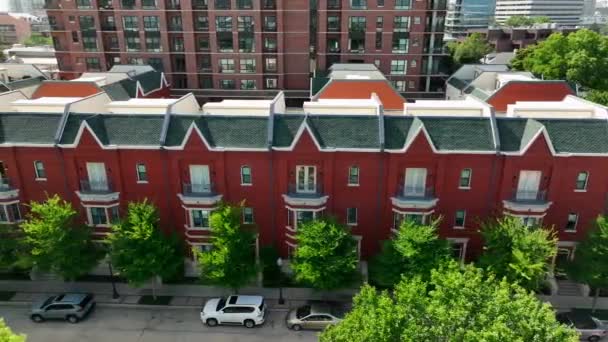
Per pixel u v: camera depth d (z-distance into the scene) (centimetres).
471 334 1758
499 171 3384
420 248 3009
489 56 11038
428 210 3453
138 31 8600
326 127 3481
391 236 3506
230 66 8656
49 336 3169
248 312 3206
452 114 3825
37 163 3616
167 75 8838
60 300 3334
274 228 3709
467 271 2184
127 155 3534
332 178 3488
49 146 3509
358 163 3444
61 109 3988
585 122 3378
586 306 3397
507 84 5200
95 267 3703
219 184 3562
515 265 2870
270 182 3544
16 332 3209
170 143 3494
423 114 3834
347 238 3253
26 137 3572
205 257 3203
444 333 1908
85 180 3634
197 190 3603
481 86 6362
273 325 3253
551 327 1825
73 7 8662
